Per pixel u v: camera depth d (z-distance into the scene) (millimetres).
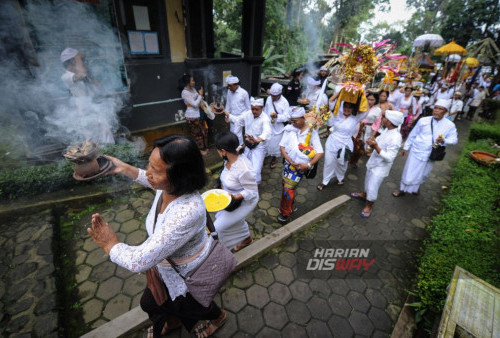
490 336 2076
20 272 2904
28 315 2486
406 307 2818
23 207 3658
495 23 21047
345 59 4578
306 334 2549
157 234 1315
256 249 3332
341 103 4543
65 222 3711
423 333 2561
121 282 2918
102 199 4109
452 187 5324
